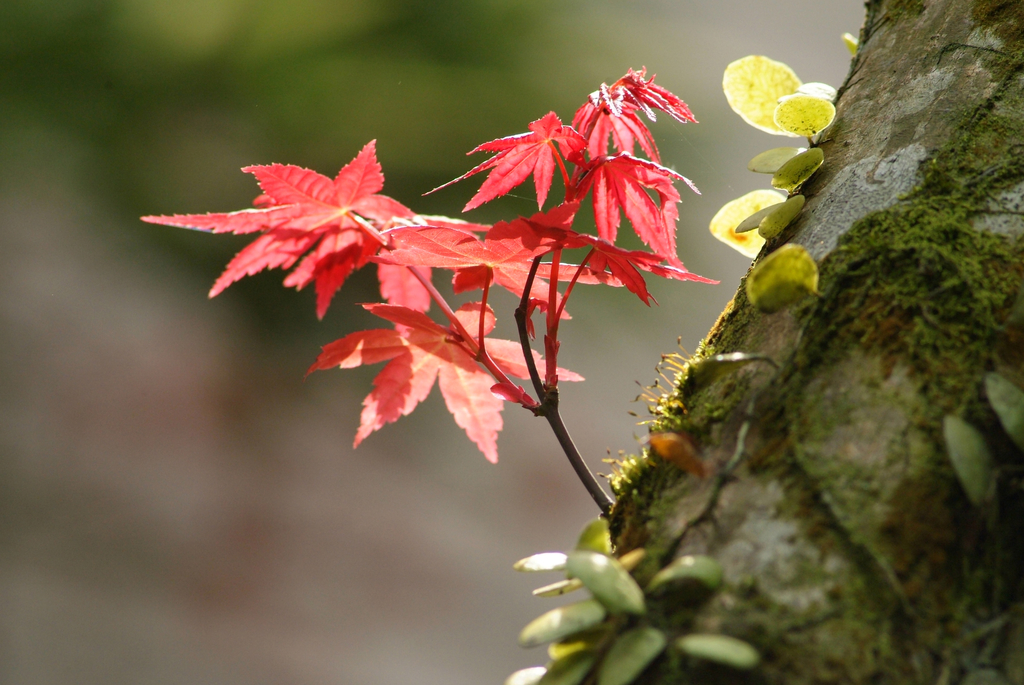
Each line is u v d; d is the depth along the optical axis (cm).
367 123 266
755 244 109
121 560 302
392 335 108
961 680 96
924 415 98
